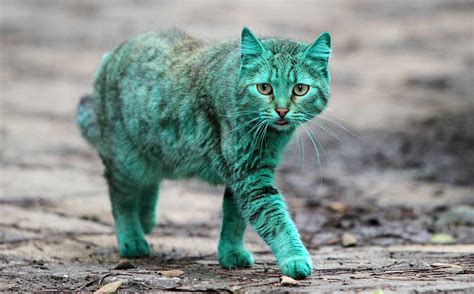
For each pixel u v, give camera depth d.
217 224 12.48
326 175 16.14
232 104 8.71
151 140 9.75
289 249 8.17
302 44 8.93
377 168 16.55
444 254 9.80
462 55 28.31
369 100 23.02
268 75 8.54
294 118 8.62
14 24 31.95
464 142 18.27
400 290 7.17
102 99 10.44
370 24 34.03
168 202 13.77
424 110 21.70
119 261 9.62
